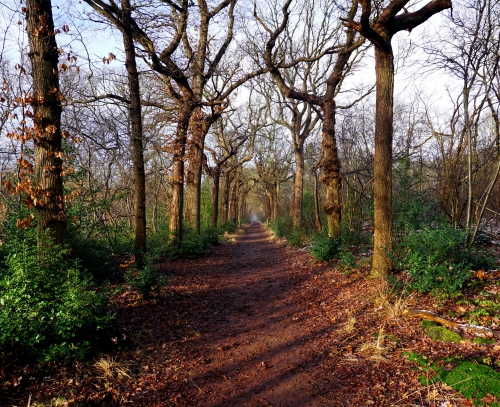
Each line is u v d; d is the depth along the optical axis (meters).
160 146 13.28
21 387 3.79
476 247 8.39
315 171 15.97
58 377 4.05
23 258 4.72
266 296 8.80
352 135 18.83
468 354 4.19
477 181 12.25
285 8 12.90
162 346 5.41
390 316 5.71
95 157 14.96
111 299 7.23
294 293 8.77
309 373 4.54
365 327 5.65
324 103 13.16
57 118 6.25
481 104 8.48
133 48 9.88
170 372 4.62
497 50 7.89
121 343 5.12
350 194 14.10
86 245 8.75
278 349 5.41
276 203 35.94
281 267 12.74
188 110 13.83
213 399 4.03
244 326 6.60
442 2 7.02
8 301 4.18
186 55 14.55
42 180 6.14
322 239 12.27
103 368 4.32
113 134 11.20
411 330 5.15
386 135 7.62
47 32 6.11
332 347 5.21
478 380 3.57
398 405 3.54
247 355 5.24
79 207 9.26
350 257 9.56
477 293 5.85
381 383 4.01
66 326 4.32
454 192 10.79
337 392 4.01
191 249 14.34
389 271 7.82
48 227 6.04
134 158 10.17
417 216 10.17
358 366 4.50
